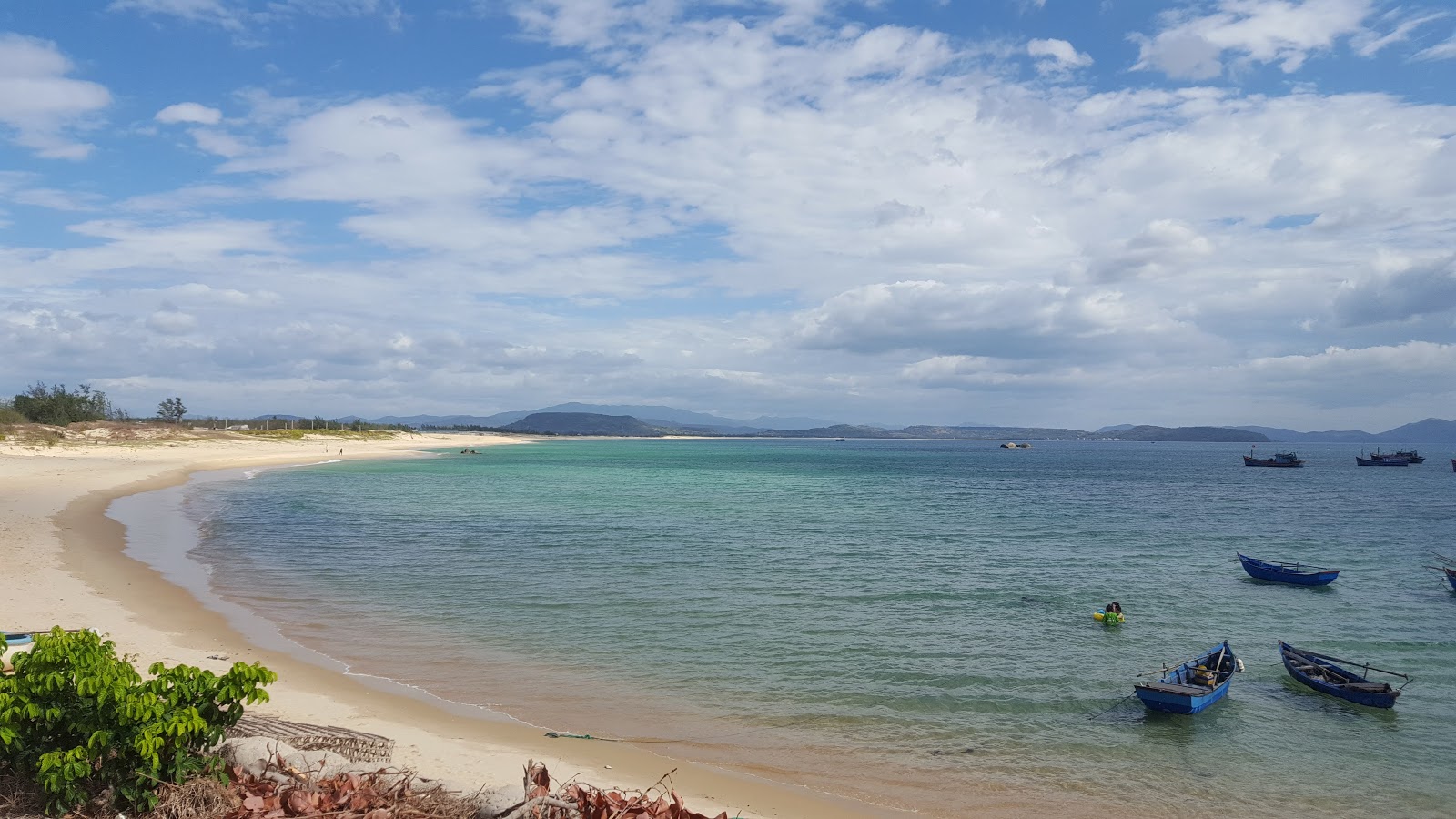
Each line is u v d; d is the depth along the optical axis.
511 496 68.25
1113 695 19.08
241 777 9.69
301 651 19.97
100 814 8.70
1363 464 171.38
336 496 64.00
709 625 24.25
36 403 114.81
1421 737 17.03
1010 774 14.57
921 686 19.17
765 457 199.75
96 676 8.71
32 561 28.62
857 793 13.45
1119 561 39.50
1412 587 34.31
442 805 9.55
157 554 33.28
